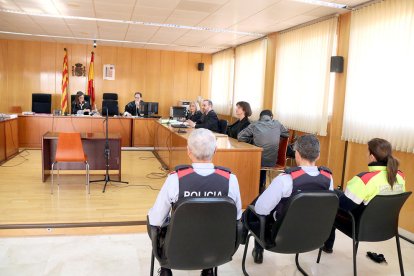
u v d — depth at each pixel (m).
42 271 2.52
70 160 4.36
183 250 1.80
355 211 2.45
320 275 2.64
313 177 2.16
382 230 2.41
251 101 7.63
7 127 6.23
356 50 4.41
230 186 1.93
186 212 1.71
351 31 4.52
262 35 6.99
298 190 2.13
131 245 3.00
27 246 2.89
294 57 5.93
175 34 7.48
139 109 8.30
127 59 10.26
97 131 7.61
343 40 4.80
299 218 2.04
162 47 9.82
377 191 2.36
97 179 5.19
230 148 3.82
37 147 7.39
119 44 9.61
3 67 9.48
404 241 3.42
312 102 5.37
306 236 2.11
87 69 10.02
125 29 7.14
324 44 5.09
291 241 2.10
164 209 1.89
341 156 4.74
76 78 9.97
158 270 2.35
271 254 2.96
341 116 4.78
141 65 10.38
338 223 2.61
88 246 2.95
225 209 1.75
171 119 7.34
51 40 9.34
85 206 3.95
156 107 8.58
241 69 8.26
